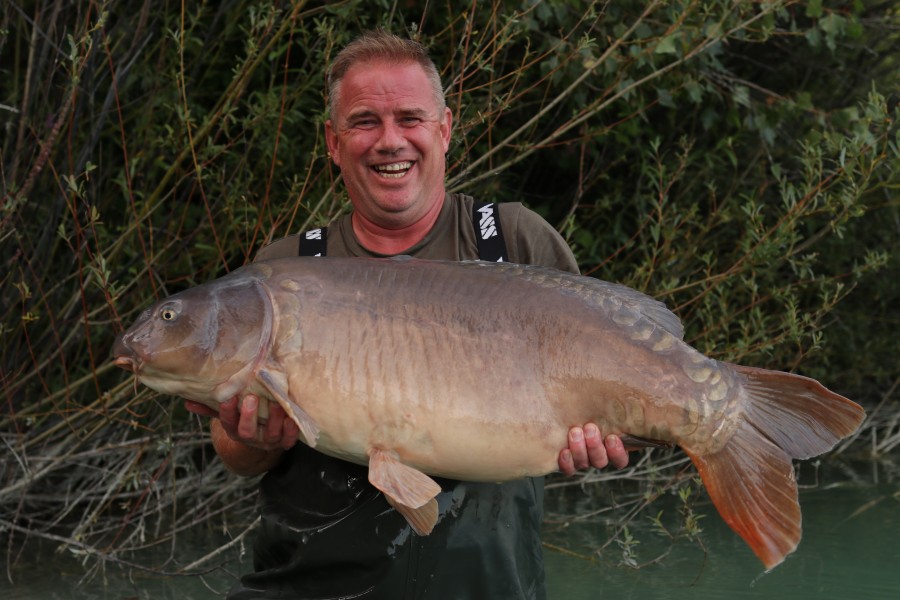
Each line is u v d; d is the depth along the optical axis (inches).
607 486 221.3
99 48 187.8
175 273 213.2
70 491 204.1
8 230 184.9
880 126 185.2
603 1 211.3
